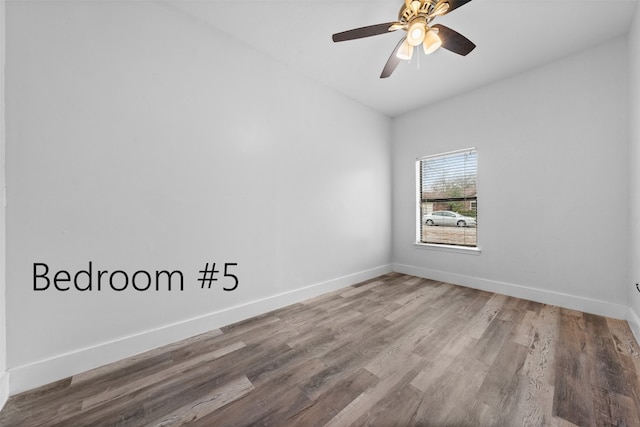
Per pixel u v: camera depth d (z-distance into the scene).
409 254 3.79
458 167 3.29
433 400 1.28
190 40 1.96
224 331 2.04
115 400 1.30
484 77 2.80
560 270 2.49
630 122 2.06
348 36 1.72
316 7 1.88
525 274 2.71
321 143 2.94
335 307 2.54
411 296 2.84
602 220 2.26
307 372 1.52
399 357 1.67
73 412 1.23
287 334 1.99
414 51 2.38
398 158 3.90
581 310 2.36
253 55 2.33
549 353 1.68
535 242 2.64
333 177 3.09
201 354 1.72
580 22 1.99
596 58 2.27
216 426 1.14
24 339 1.38
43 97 1.42
